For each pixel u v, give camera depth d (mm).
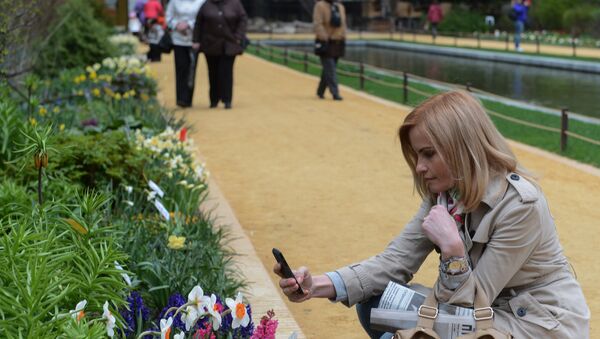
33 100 8383
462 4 50156
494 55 32219
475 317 3438
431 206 3832
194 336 3824
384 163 10625
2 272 3721
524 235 3510
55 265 3830
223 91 15445
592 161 10852
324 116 14641
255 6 53531
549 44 38250
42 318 3604
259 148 11648
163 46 15445
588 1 43531
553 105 18938
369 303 3959
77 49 16859
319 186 9430
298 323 5555
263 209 8461
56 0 12305
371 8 53281
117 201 6637
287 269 3627
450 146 3504
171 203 6930
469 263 3598
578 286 3656
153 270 4891
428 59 33844
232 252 6602
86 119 10148
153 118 11164
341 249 7156
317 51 16859
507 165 3562
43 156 4559
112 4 35125
